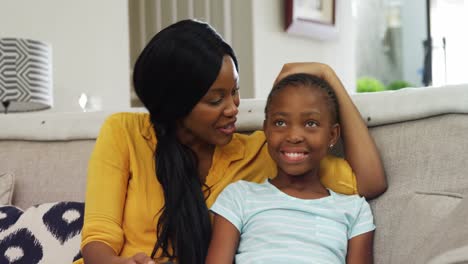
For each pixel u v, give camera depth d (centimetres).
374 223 124
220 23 425
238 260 118
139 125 134
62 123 167
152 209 124
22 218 149
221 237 119
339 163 129
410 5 505
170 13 419
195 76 119
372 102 132
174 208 121
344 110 127
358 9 514
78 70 342
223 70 120
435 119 126
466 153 120
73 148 164
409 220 119
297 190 123
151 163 128
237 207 122
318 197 123
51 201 160
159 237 120
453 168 121
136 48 419
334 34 470
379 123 131
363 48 515
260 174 133
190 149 129
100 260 113
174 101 122
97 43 351
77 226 146
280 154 122
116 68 361
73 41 341
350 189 126
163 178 124
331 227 118
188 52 119
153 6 418
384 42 512
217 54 120
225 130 124
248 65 426
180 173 124
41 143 168
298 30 444
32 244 144
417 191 122
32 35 325
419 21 502
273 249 116
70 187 159
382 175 125
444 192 118
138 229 123
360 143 126
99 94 352
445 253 97
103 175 125
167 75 121
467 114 123
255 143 135
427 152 124
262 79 429
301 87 122
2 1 316
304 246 115
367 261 119
